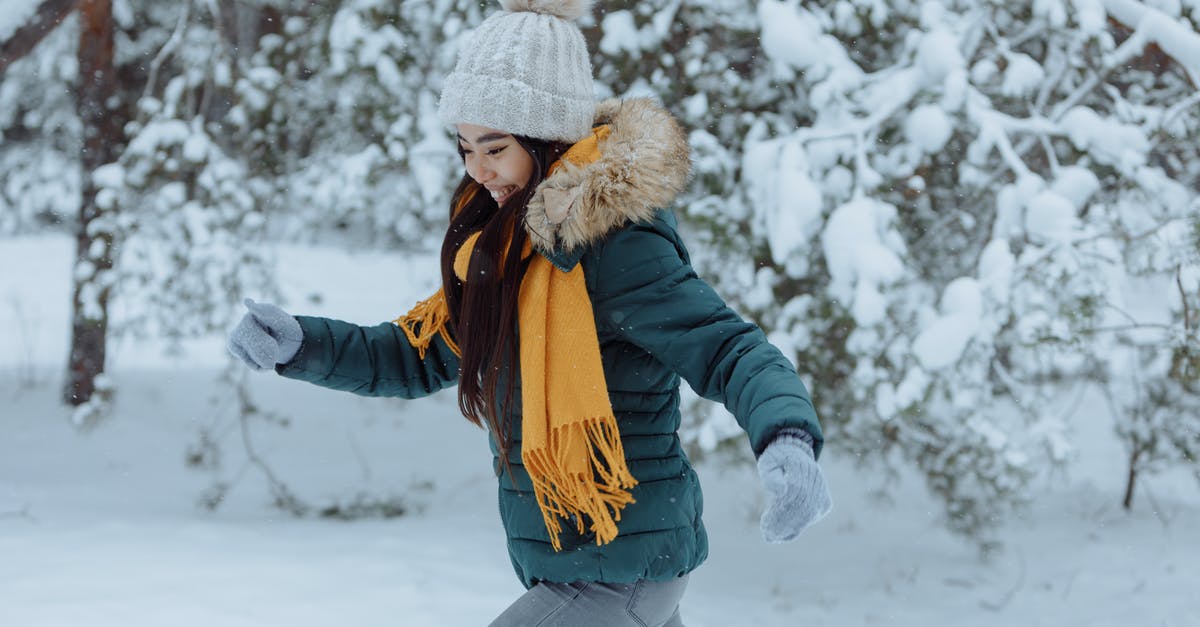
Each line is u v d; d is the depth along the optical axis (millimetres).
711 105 5457
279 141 6625
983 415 5055
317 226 6414
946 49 4879
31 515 5945
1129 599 5379
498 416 2020
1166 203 4863
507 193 2113
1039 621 5078
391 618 4539
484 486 7531
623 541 1946
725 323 1840
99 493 6734
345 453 8359
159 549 5395
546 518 1940
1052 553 6195
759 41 5484
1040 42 5512
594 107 2158
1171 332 4746
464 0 5645
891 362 4777
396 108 5840
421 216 6195
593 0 2168
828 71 4961
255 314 2148
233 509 6621
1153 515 6988
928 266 5500
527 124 2018
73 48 8844
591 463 1941
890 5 5230
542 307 1914
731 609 5172
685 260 2000
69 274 15977
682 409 5285
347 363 2234
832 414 5535
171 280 6602
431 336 2264
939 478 5664
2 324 12781
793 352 5094
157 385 9969
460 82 2066
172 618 4324
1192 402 6500
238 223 6648
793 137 4891
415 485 7246
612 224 1880
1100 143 4930
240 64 6746
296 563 5320
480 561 5625
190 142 6543
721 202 5074
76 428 7371
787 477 1500
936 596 5469
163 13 9000
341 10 5836
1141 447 6777
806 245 4695
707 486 7688
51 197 9516
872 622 5047
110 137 8523
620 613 1969
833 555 6207
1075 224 4684
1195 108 5105
